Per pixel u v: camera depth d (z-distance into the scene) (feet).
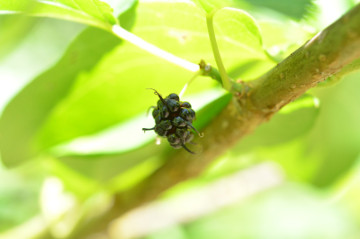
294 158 1.00
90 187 0.92
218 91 0.81
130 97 0.86
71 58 0.82
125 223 1.05
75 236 0.92
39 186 1.16
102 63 0.83
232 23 0.72
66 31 1.16
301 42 0.78
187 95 0.85
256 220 1.55
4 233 1.01
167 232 1.29
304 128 0.88
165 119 0.69
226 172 1.06
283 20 0.65
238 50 0.76
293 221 1.62
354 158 0.99
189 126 0.70
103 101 0.86
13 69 1.12
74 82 0.84
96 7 0.71
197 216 1.11
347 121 0.98
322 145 0.99
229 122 0.75
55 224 0.93
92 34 0.80
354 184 1.46
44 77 0.84
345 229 1.64
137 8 0.73
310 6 0.65
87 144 0.85
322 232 1.64
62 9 0.72
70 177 0.92
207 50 0.77
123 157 0.89
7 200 1.12
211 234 1.41
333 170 1.01
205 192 1.12
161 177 0.84
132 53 0.81
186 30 0.74
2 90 1.09
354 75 0.95
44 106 0.86
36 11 0.73
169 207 1.12
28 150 0.89
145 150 0.87
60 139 0.88
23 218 1.12
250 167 1.05
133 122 0.85
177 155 0.82
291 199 1.64
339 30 0.61
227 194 1.11
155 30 0.75
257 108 0.70
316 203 1.64
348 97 0.96
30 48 1.13
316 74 0.64
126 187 0.90
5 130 0.87
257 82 0.69
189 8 0.70
